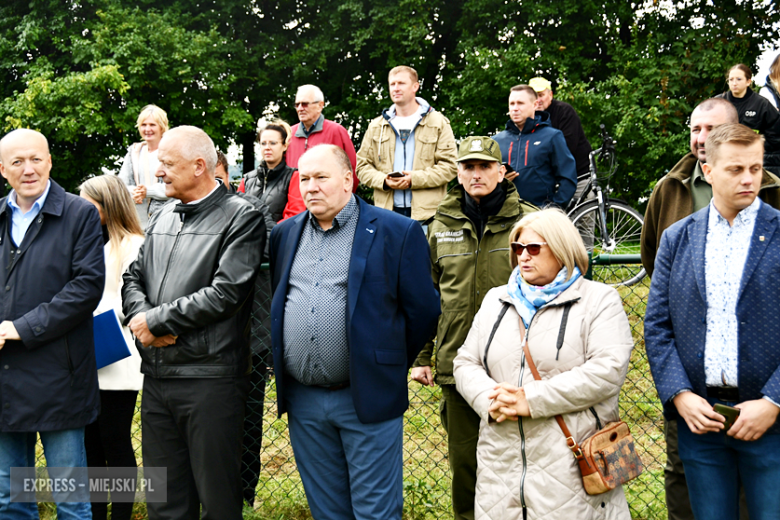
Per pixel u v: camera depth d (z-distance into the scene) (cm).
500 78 1252
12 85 1325
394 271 260
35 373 270
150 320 261
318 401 260
